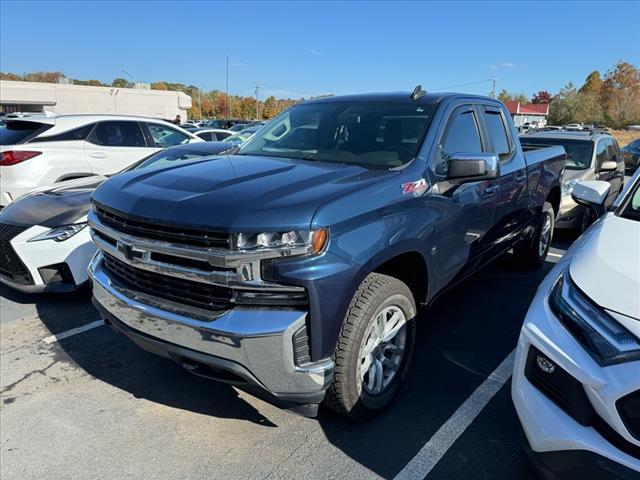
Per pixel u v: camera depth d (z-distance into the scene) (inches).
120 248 107.6
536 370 83.1
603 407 72.0
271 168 120.3
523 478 99.8
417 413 120.3
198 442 109.7
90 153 301.6
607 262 87.6
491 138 166.4
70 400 125.6
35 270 171.5
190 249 94.2
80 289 175.6
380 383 115.3
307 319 93.1
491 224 160.4
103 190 118.0
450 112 144.0
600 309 77.7
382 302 107.6
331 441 110.1
